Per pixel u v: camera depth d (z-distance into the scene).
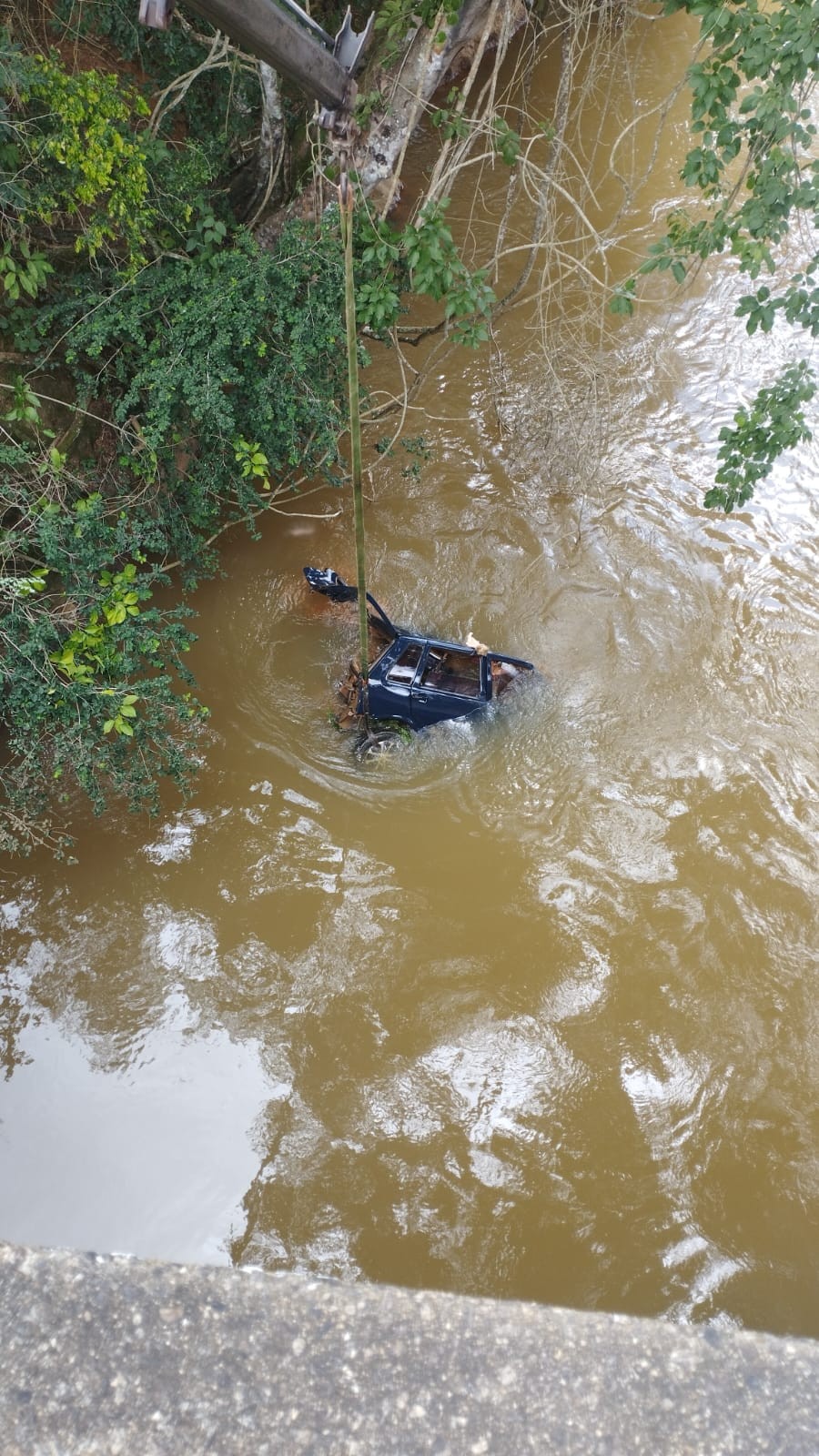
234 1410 1.47
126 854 8.24
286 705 9.48
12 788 7.91
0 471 8.31
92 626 7.29
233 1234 6.34
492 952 7.81
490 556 11.11
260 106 12.20
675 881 8.30
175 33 11.62
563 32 11.60
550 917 8.05
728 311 14.05
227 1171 6.60
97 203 9.49
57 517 7.66
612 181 15.66
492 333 12.75
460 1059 7.17
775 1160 6.74
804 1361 1.54
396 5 8.93
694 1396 1.50
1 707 7.24
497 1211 6.46
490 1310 1.57
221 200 11.67
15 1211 6.39
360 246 9.34
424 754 9.09
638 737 9.38
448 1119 6.86
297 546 10.95
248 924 7.92
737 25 6.96
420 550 11.11
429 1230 6.37
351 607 10.31
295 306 9.41
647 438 12.48
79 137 8.38
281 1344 1.52
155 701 7.53
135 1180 6.54
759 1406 1.49
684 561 11.17
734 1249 6.35
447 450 12.13
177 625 7.66
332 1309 1.56
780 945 7.90
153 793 7.67
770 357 13.48
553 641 10.30
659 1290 6.17
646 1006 7.52
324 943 7.82
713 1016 7.46
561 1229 6.39
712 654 10.23
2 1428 1.44
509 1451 1.44
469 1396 1.49
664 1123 6.89
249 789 8.80
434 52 9.58
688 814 8.78
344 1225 6.38
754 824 8.73
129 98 11.27
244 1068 7.09
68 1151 6.66
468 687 9.40
